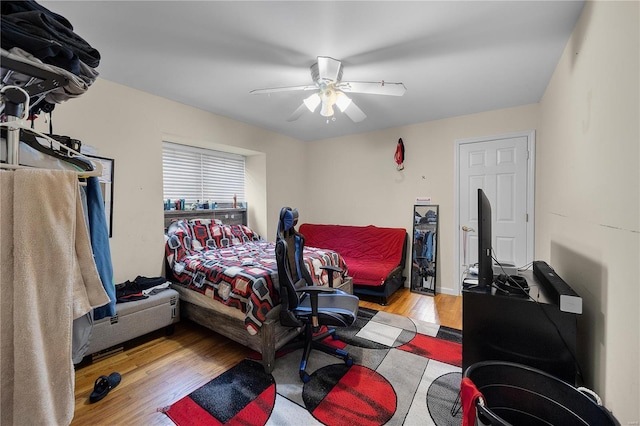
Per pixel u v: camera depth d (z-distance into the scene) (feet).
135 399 5.25
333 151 14.84
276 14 4.98
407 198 12.53
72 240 2.56
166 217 10.74
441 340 7.60
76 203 2.68
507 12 4.93
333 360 6.61
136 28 5.40
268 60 6.61
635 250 3.03
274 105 9.82
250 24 5.27
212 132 10.66
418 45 5.95
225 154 13.16
